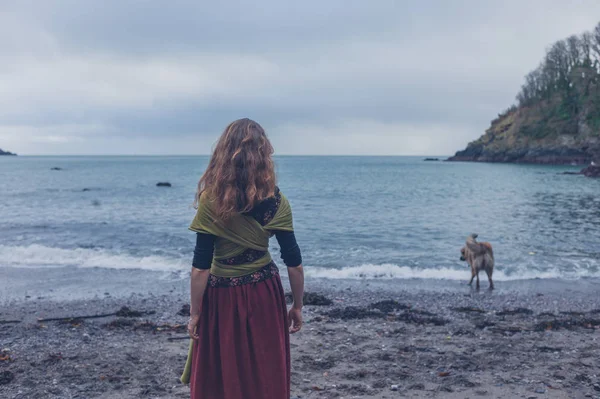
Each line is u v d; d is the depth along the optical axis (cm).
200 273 232
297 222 1945
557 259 1188
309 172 8225
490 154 12612
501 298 823
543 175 6131
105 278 953
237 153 226
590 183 4478
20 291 845
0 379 426
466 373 451
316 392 406
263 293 240
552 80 11369
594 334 586
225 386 232
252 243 235
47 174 7262
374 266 1085
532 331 598
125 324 618
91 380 427
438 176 6391
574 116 10562
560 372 454
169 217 2120
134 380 428
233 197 224
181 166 11400
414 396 399
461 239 1520
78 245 1360
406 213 2280
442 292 867
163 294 829
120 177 6394
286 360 248
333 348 522
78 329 600
